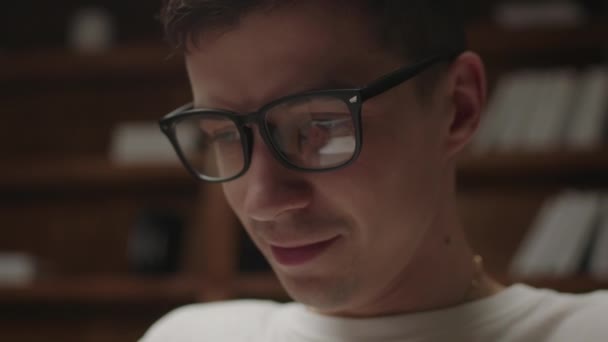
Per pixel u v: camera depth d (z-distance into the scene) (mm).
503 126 1631
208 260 1776
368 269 607
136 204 2164
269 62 567
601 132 1585
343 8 574
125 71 2098
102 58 1999
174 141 687
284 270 607
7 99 2271
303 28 564
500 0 1960
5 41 2275
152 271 1864
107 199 2186
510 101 1641
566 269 1535
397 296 663
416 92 616
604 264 1510
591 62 1823
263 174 577
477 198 1884
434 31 645
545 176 1832
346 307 614
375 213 590
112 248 2158
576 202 1567
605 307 639
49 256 2197
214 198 1787
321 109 568
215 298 1760
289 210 583
